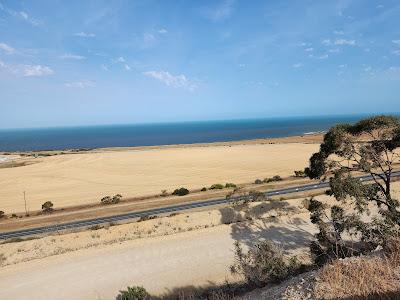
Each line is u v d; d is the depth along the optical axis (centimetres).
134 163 12800
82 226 5350
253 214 4666
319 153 3400
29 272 3403
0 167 13300
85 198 8038
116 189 8838
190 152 14588
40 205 7656
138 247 3841
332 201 4978
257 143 17000
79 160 14138
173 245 3853
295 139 18000
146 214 5659
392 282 818
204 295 2822
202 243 3869
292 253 3453
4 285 3195
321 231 2880
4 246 4041
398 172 6738
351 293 825
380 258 966
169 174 10400
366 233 2406
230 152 13912
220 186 7775
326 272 962
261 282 2325
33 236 5025
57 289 3108
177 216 4709
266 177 8950
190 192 7500
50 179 10706
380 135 3170
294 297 920
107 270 3400
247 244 3781
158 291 3031
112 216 5788
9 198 8512
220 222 4538
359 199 2836
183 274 3262
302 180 7350
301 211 4722
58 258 3672
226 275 3159
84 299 2966
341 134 3195
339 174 3027
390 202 2825
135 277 3259
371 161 3123
